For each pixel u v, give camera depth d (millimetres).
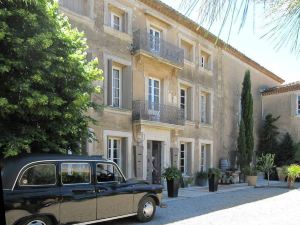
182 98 21391
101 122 15258
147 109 17391
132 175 16734
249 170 22781
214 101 23891
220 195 16828
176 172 15883
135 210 9727
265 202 14445
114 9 16703
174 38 20156
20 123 8711
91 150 14688
